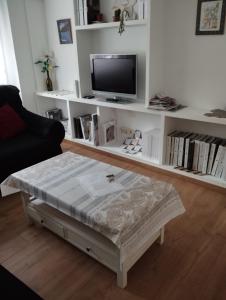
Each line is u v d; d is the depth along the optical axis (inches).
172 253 64.7
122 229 48.9
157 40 93.7
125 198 57.4
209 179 90.7
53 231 68.9
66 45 132.4
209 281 57.0
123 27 97.8
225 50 86.0
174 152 99.1
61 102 148.9
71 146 134.1
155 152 105.8
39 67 140.8
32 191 64.9
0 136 99.0
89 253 60.5
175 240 68.9
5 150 89.8
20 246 68.2
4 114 102.1
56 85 147.8
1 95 108.7
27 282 57.8
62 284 57.2
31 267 61.7
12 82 137.5
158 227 58.6
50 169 72.2
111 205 55.1
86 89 126.0
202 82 94.3
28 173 70.1
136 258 58.1
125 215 52.1
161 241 66.5
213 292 54.5
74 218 58.5
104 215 52.1
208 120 84.4
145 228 54.8
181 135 98.5
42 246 68.1
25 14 128.3
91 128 123.9
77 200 57.3
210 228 73.1
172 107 95.0
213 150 89.5
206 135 98.2
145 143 107.2
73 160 77.6
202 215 78.5
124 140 126.4
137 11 98.9
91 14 109.2
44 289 56.1
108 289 55.9
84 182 64.4
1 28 127.0
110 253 54.7
